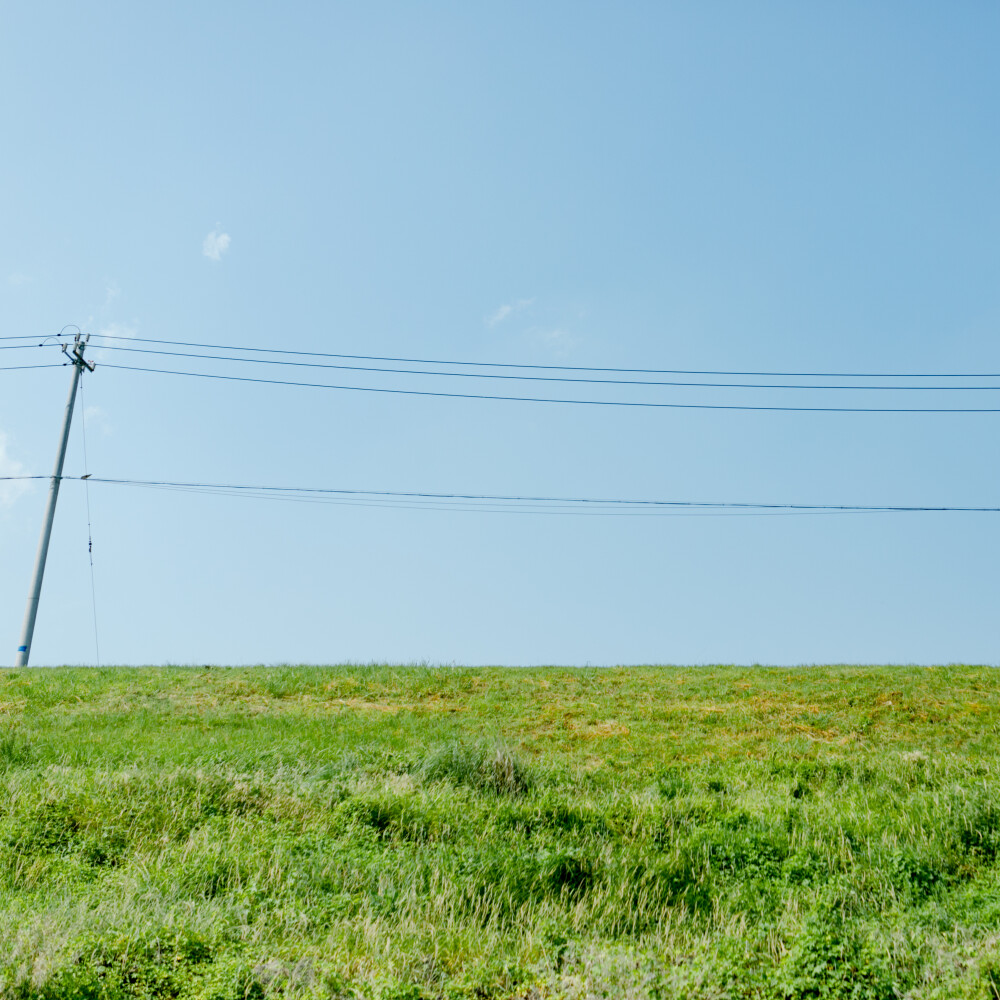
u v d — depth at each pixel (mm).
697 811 12672
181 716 20953
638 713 22203
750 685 24922
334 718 21141
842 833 10781
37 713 21109
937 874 9633
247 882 8648
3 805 10672
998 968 6426
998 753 18266
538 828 11289
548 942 7301
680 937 7992
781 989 6289
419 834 10727
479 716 21891
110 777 11938
